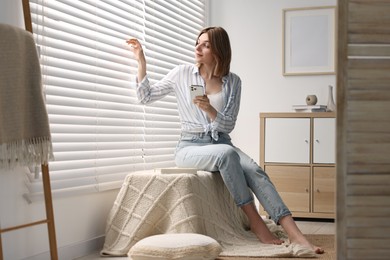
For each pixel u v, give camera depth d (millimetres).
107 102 3250
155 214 2977
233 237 3129
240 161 3330
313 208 4266
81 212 2961
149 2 3820
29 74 2238
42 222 2328
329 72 4691
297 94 4770
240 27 4906
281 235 3340
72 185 2844
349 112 1844
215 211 3141
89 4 3088
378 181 1838
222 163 3172
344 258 1838
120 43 3396
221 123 3320
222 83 3494
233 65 4918
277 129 4355
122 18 3475
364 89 1842
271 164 4367
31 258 2549
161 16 4027
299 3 4770
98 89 3131
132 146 3486
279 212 3113
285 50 4789
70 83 2900
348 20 1837
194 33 4680
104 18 3232
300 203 4297
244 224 3557
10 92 2123
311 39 4742
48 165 2562
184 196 2932
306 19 4750
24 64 2207
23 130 2174
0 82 2082
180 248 2504
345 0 1833
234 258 2766
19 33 2191
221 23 4961
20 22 2541
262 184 3211
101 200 3156
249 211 3164
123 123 3410
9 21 2467
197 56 3469
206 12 4922
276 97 4812
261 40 4852
